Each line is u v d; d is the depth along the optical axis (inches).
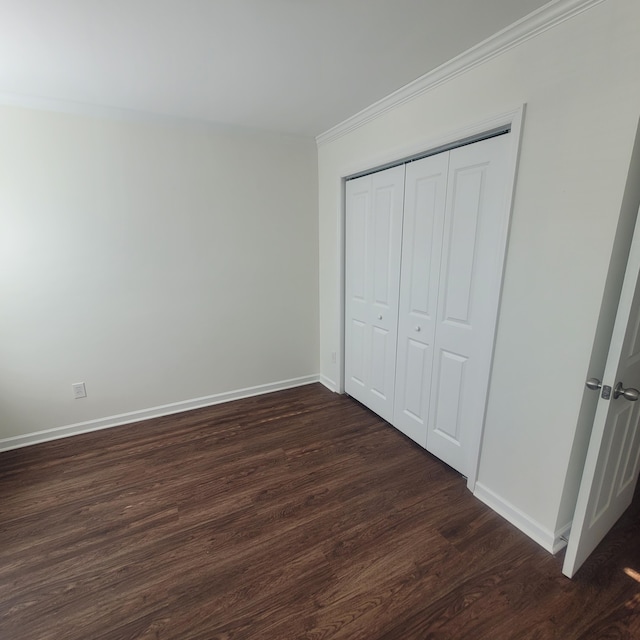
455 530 64.6
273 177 113.3
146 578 55.9
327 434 98.7
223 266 111.4
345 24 54.6
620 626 47.8
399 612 50.1
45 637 47.7
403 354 93.7
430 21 53.9
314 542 62.3
